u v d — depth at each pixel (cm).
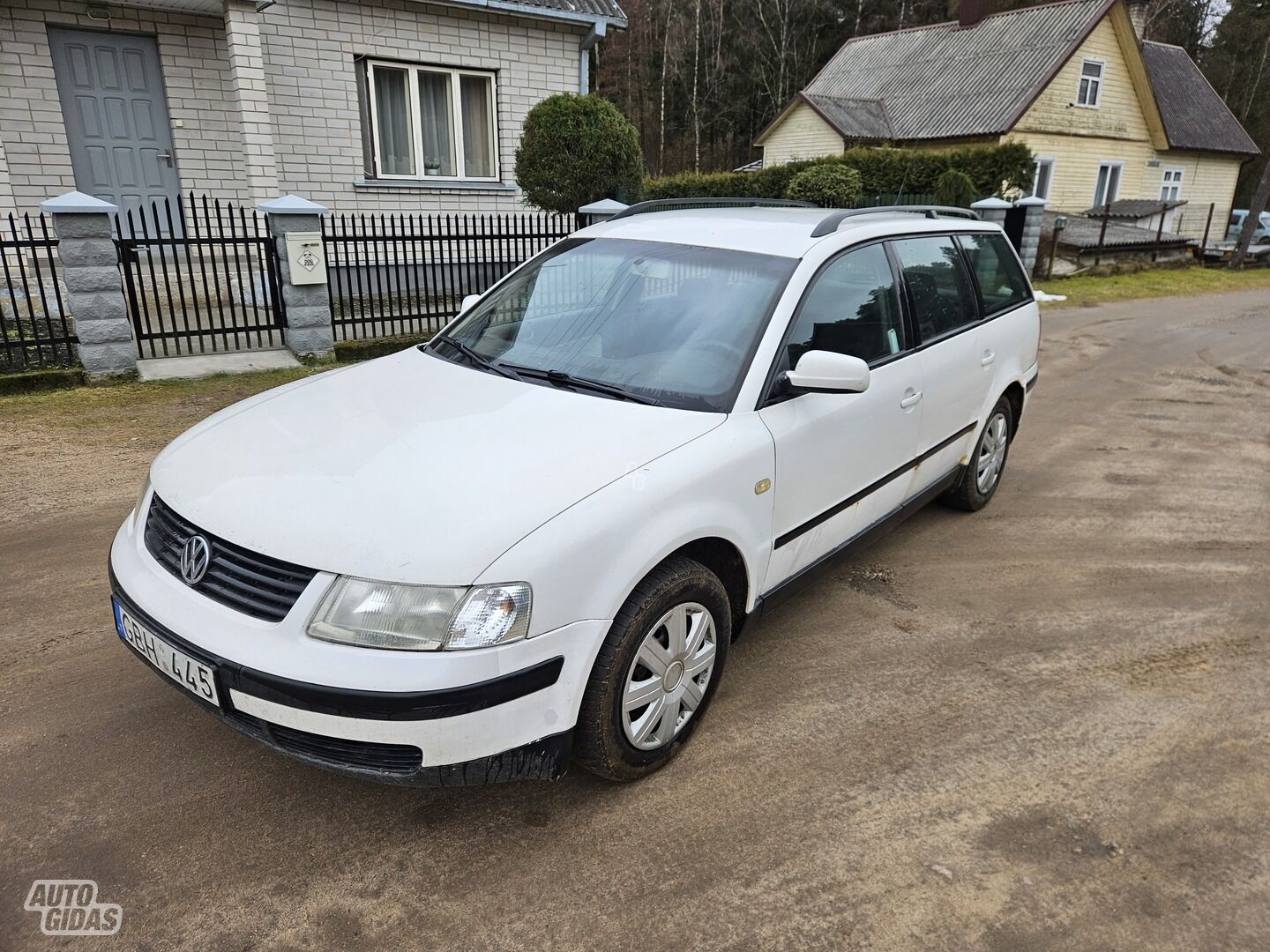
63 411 640
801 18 4303
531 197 1045
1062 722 309
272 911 219
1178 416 780
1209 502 552
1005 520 510
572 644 226
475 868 234
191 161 995
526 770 228
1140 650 363
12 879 225
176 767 270
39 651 329
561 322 341
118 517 459
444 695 206
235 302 948
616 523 233
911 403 376
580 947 211
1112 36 2538
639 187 1076
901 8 4409
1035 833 254
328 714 207
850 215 369
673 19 4184
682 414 279
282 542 219
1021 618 388
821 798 266
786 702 316
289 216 762
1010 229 1739
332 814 253
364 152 1099
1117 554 464
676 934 215
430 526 218
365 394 302
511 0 1102
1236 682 339
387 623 207
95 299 686
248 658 212
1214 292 1783
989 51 2658
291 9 995
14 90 881
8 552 414
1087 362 1030
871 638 365
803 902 226
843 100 2733
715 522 263
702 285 328
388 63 1080
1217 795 272
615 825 251
